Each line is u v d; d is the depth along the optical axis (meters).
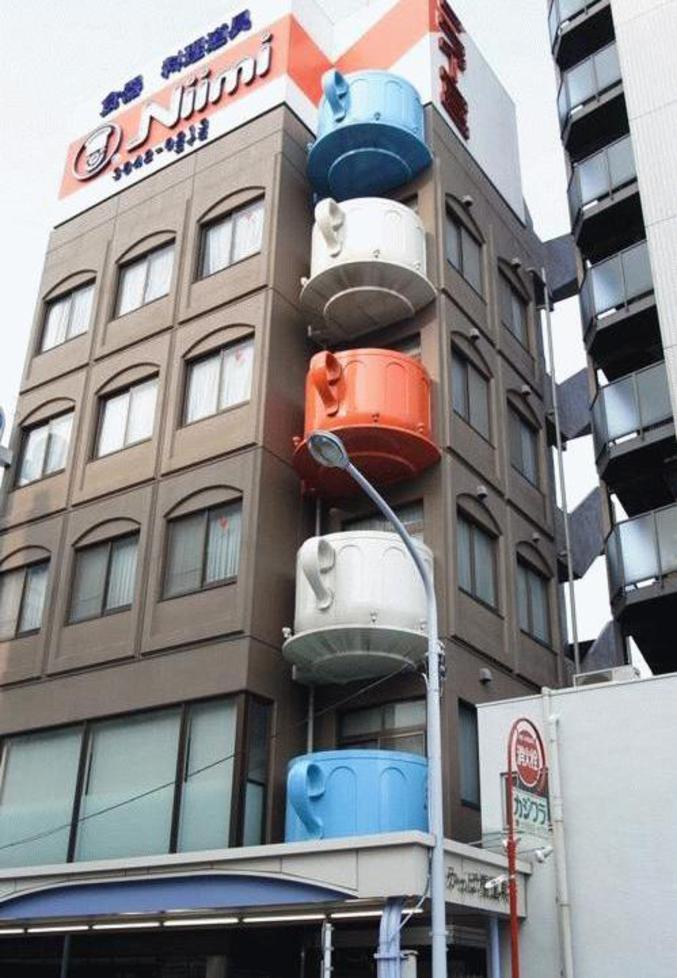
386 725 16.72
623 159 23.70
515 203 26.09
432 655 12.72
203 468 18.53
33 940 16.89
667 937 12.70
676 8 23.56
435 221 20.83
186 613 17.38
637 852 13.30
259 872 12.63
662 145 22.14
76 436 21.39
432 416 18.91
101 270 23.28
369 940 14.83
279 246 20.06
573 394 26.17
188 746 16.25
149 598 18.02
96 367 21.91
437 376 19.20
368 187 21.62
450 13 24.73
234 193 21.42
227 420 18.66
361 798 13.83
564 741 14.40
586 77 25.83
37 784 18.11
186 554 18.09
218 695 16.17
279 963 15.30
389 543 16.47
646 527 19.75
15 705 19.16
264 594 16.86
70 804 17.39
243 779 15.36
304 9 23.56
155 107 24.39
